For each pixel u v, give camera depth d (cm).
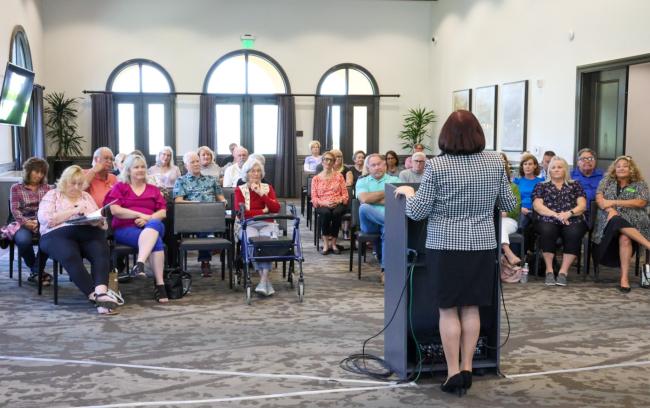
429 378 363
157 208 583
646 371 378
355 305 536
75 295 566
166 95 1421
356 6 1475
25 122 1091
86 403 324
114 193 575
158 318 493
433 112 1481
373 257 756
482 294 331
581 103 937
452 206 327
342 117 1486
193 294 574
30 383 352
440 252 329
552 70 1009
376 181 669
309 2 1460
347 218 798
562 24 980
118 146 1421
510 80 1135
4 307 523
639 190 621
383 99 1498
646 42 804
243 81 1453
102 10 1392
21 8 1173
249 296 538
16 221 604
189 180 675
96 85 1401
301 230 963
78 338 439
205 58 1435
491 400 332
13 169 1107
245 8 1441
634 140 877
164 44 1418
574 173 729
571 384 356
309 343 430
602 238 614
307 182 988
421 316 374
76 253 518
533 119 1066
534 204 638
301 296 547
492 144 1196
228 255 590
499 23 1170
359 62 1485
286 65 1462
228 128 1456
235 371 374
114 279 541
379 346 423
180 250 579
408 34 1495
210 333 453
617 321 487
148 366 382
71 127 1372
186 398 332
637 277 649
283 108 1454
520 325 475
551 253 618
